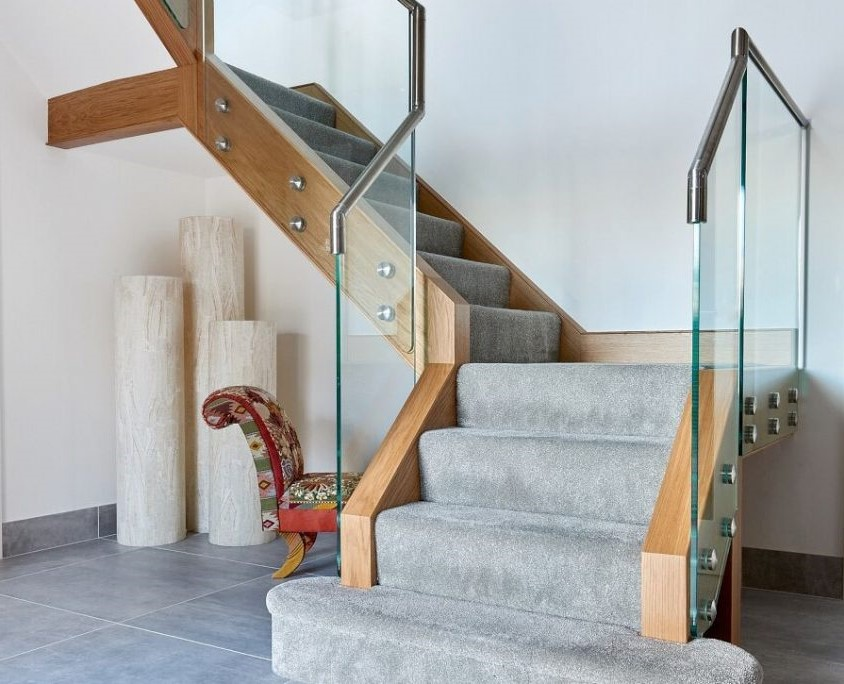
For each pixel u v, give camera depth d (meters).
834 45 3.21
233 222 4.27
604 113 3.78
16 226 3.74
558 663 1.80
